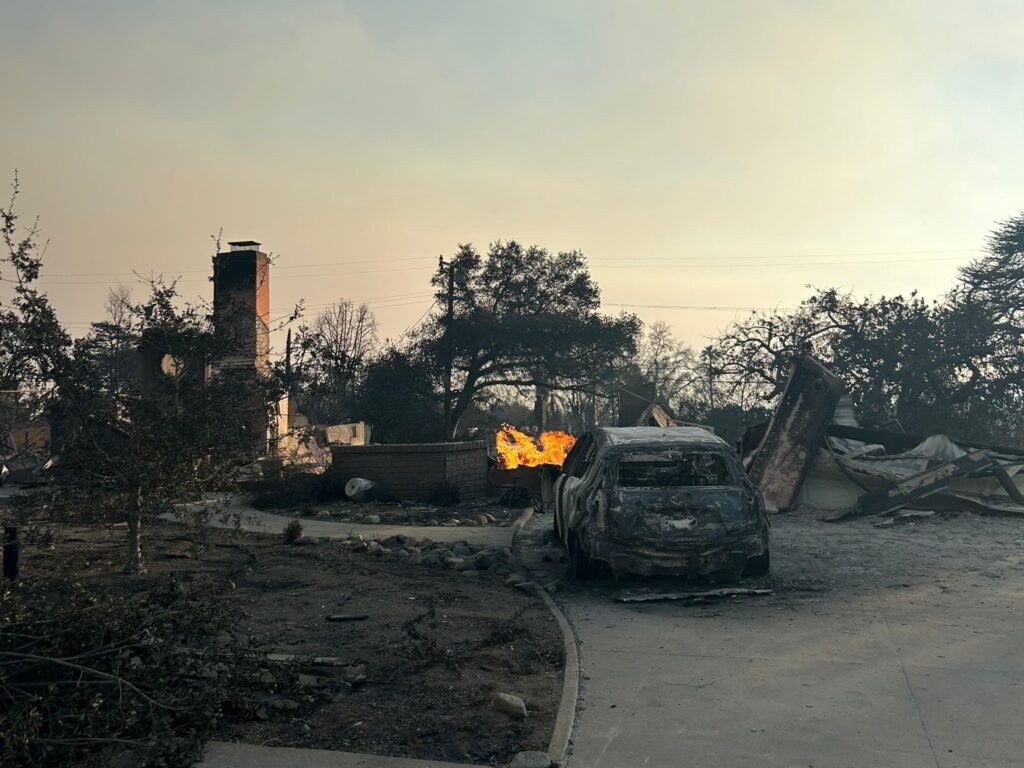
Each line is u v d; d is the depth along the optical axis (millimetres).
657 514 8961
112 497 9125
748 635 7105
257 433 10312
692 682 5836
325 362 10523
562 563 10680
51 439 9492
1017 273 41938
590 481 9492
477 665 6281
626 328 47750
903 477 15266
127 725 4438
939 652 6434
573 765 4449
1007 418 37312
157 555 10562
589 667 6219
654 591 8852
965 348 36969
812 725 4969
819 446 15805
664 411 29562
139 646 5090
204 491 9617
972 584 8938
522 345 46406
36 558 9820
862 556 10766
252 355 10211
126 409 9164
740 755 4547
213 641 6598
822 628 7273
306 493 18094
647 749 4652
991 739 4715
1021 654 6332
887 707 5246
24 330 8672
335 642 6887
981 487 15258
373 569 10172
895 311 38625
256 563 10344
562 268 48625
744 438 17531
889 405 37875
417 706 5387
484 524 15008
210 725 4836
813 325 40781
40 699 4410
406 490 18281
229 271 21328
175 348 9609
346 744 4781
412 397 43594
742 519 9062
